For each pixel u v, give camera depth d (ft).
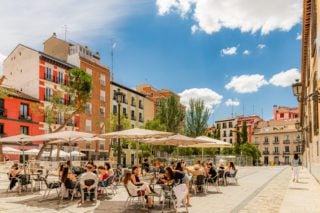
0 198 43.27
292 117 349.00
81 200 39.09
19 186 47.67
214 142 65.46
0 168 91.91
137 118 224.94
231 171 63.93
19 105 133.90
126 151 196.75
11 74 153.79
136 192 35.17
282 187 57.88
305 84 100.78
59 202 39.75
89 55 181.68
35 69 146.51
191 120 171.42
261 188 56.29
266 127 337.52
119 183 62.23
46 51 177.47
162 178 40.22
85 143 167.43
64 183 40.63
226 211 33.47
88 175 39.19
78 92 121.39
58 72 155.53
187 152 187.11
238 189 54.70
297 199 42.01
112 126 164.35
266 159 328.90
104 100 185.98
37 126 140.87
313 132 75.72
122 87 208.13
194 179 47.37
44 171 75.00
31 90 146.41
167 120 180.86
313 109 72.49
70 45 174.70
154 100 252.21
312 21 58.08
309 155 102.58
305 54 87.66
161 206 37.06
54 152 103.55
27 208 35.88
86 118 170.30
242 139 260.42
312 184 63.46
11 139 50.88
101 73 184.44
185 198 33.04
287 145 315.37
